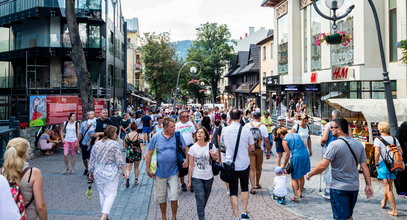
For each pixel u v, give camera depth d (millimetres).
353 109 10195
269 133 14180
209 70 60031
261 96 42750
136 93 54969
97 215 6652
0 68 31703
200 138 6023
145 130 18188
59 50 27797
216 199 7855
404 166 6492
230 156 6215
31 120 14094
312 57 26469
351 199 4832
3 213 3061
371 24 19062
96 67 30594
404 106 10289
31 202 3693
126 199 7969
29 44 29016
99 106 22156
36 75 29062
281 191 7434
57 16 28047
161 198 6109
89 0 28672
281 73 31266
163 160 6074
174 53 49750
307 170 7551
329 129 7812
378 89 18984
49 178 9969
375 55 19078
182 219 6520
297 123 8414
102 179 6125
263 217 6535
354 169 4820
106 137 6340
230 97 62625
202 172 6004
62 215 6617
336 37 11117
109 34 33406
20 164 3645
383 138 6641
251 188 8562
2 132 11023
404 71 17391
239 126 6328
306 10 27516
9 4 29625
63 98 16406
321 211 6867
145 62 48969
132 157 9188
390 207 7012
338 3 8906
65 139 10766
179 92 68125
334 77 20125
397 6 17594
